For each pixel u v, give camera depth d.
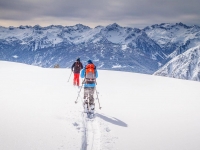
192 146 6.64
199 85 20.14
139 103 12.02
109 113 9.95
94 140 7.03
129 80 22.72
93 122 8.71
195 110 10.66
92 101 10.37
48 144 6.16
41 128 7.29
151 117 9.44
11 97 11.53
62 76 22.97
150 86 18.84
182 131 7.85
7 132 6.70
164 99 13.25
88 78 10.74
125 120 8.98
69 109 9.93
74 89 15.34
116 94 14.47
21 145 5.94
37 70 28.95
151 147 6.54
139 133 7.61
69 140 6.59
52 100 11.46
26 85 15.83
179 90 16.94
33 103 10.52
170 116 9.61
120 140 6.99
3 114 8.41
